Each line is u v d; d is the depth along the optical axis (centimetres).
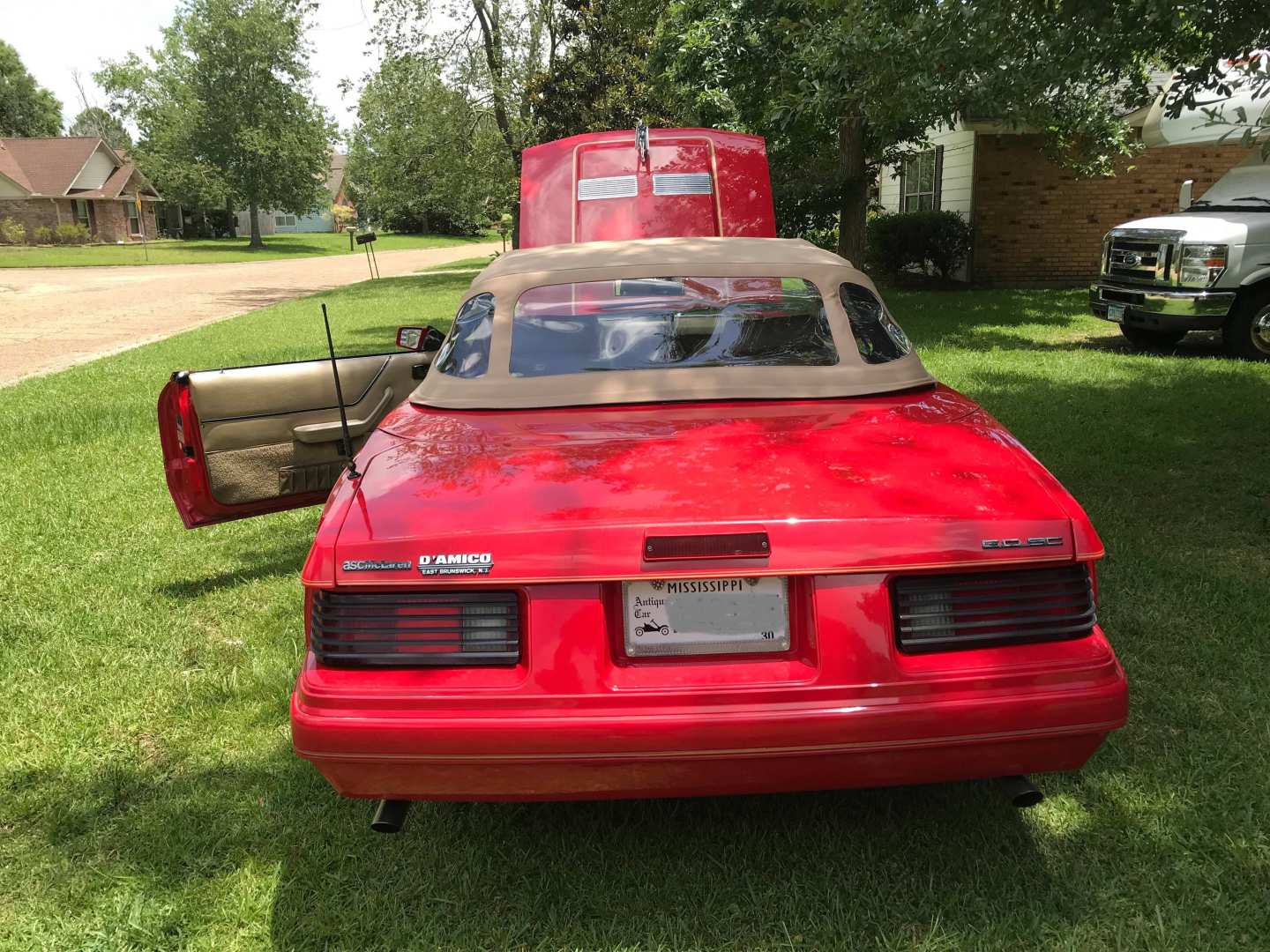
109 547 538
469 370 320
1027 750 223
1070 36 580
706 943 229
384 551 221
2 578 489
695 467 246
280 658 391
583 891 248
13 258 4978
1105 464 617
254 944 234
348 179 9681
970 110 1004
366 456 279
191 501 439
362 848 270
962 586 225
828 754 218
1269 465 607
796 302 333
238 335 1609
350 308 2122
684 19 1515
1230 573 437
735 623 224
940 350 1116
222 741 333
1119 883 243
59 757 324
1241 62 579
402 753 217
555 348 319
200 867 263
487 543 220
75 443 791
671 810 282
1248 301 1006
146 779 310
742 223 880
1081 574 231
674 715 215
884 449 259
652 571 218
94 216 6812
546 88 2523
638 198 870
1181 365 981
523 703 216
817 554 219
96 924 243
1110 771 291
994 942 224
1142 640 375
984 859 254
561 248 383
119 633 423
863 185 1525
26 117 8456
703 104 1456
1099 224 1881
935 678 219
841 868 253
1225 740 305
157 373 1162
